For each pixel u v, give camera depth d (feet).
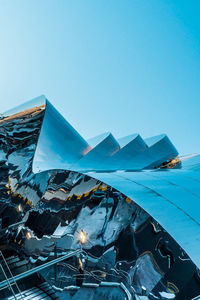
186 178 25.40
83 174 23.54
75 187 23.66
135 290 12.97
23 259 24.80
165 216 14.42
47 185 29.55
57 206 24.50
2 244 29.30
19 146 38.81
